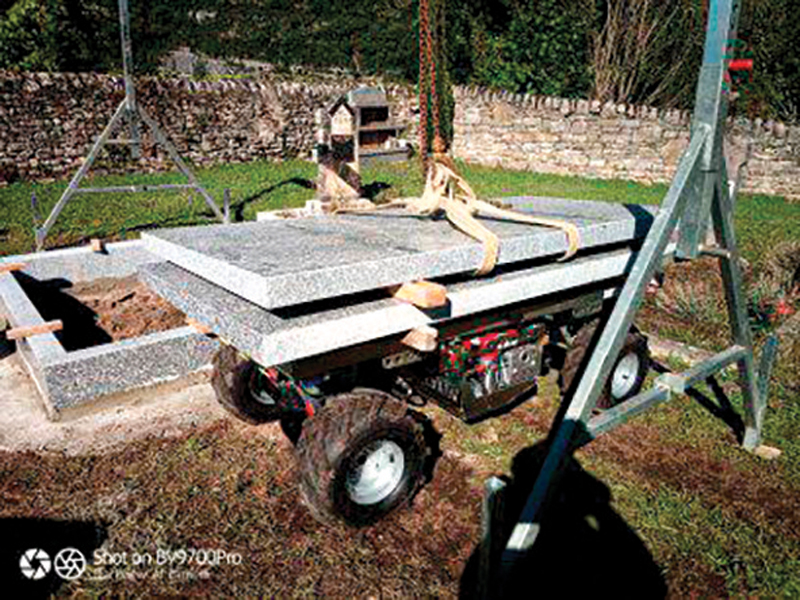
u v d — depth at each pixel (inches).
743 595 117.6
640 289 120.3
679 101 681.0
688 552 128.2
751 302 273.0
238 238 143.0
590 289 171.2
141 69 718.5
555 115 658.8
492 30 736.3
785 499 147.3
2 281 243.4
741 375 157.2
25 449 164.7
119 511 139.0
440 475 154.3
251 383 169.8
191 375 203.2
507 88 703.7
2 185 508.7
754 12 600.4
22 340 219.0
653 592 117.7
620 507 141.9
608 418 121.6
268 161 681.6
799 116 608.1
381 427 127.7
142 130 592.7
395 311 116.9
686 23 654.5
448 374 153.4
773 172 553.9
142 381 193.2
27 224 381.7
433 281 134.2
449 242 134.6
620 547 129.3
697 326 261.3
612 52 674.2
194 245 133.8
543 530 134.0
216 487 148.0
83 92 558.6
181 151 620.4
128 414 184.4
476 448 166.1
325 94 714.2
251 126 664.4
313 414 140.9
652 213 180.4
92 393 184.5
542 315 160.6
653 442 170.9
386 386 154.9
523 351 164.2
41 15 591.8
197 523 135.3
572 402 115.8
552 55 687.1
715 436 173.8
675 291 294.4
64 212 413.4
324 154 390.0
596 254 165.6
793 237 385.7
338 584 118.7
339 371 136.4
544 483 109.4
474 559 126.0
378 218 172.9
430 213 173.0
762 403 166.2
